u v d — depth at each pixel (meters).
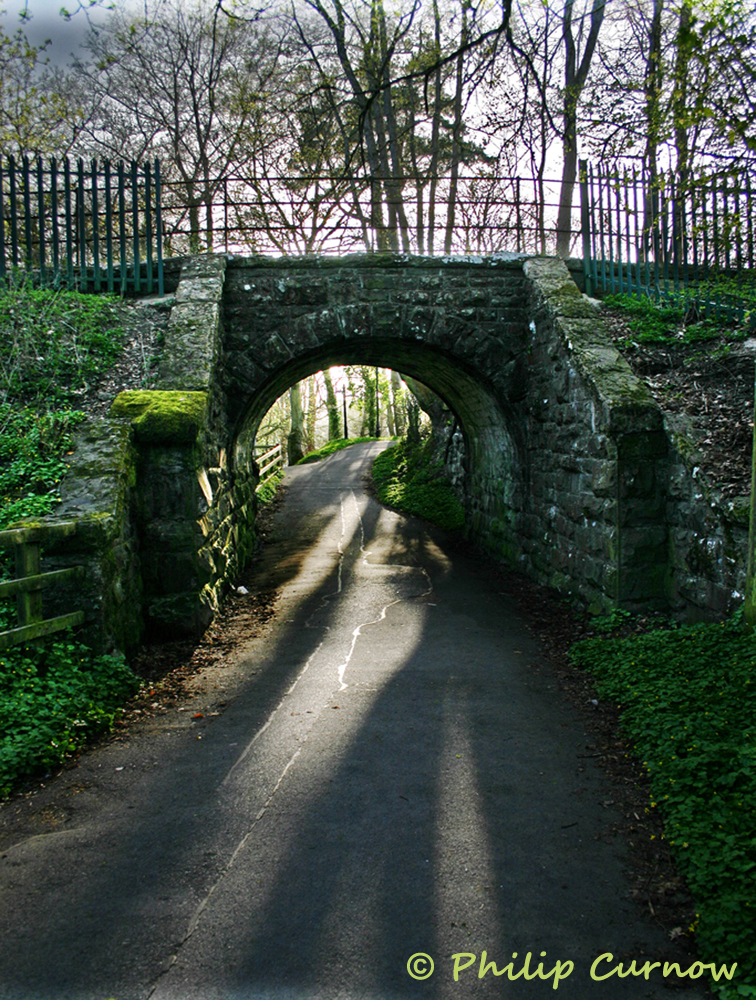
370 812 3.69
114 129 21.02
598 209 10.69
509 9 6.71
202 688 5.83
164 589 7.04
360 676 6.05
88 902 2.92
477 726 4.86
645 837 3.39
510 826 3.53
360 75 16.78
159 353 8.88
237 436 10.55
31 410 7.59
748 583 5.27
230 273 10.10
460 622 7.89
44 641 5.21
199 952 2.62
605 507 7.27
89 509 5.92
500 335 10.43
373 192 17.70
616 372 7.76
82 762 4.32
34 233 12.71
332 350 11.30
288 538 14.45
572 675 5.91
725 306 9.29
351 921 2.80
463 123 17.08
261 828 3.53
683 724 4.20
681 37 5.39
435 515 15.78
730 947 2.56
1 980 2.47
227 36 19.44
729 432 6.67
